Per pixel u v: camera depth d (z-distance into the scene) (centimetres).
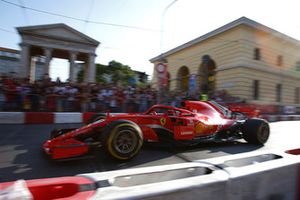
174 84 2530
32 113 803
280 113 1647
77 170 318
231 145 514
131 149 360
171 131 442
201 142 465
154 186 130
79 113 888
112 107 1015
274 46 1967
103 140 343
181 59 2436
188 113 477
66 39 2375
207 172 170
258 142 521
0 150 414
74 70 2441
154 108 500
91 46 2495
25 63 2217
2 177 288
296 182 194
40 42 2280
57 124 816
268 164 180
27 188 120
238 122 538
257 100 1809
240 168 168
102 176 146
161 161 371
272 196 176
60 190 133
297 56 2178
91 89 1006
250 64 1764
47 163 344
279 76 1983
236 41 1778
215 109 549
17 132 613
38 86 906
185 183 137
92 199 114
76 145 340
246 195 161
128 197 119
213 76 2005
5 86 827
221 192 148
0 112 758
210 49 2039
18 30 2189
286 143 573
